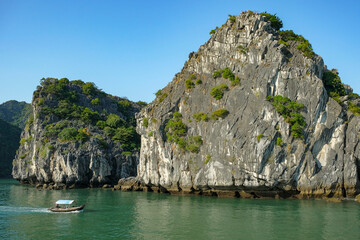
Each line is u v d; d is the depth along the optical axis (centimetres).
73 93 15938
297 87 7525
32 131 15000
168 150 8619
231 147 7388
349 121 7444
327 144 7250
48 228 4450
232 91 8025
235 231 4200
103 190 10450
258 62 8000
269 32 8456
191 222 4744
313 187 6956
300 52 8025
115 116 15875
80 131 13175
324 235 3994
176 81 9562
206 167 7750
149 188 9656
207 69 8862
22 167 14412
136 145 14138
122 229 4378
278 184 7000
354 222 4631
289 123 7144
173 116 8925
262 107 7369
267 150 7000
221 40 8769
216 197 7662
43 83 15712
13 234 4153
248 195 7412
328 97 7650
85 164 12038
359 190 7094
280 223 4600
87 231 4288
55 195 8606
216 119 7956
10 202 7000
